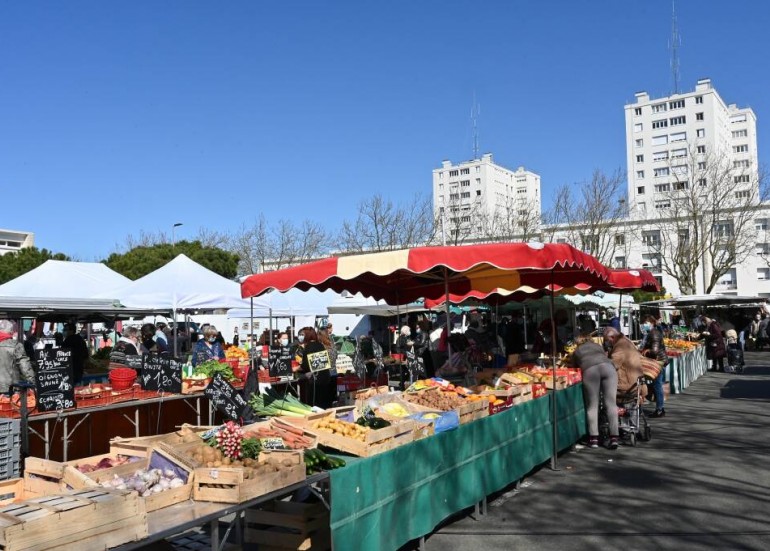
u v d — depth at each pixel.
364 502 4.37
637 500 6.44
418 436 5.23
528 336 24.52
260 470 3.82
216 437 4.21
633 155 91.88
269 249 43.97
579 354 9.14
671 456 8.36
